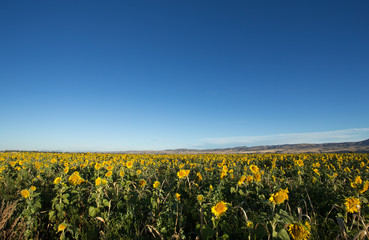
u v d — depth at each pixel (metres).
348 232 3.97
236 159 21.28
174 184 8.34
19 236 4.61
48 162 16.58
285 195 3.76
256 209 5.83
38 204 5.31
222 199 6.29
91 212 5.33
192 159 21.45
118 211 5.80
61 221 5.40
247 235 4.06
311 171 10.83
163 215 5.06
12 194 7.62
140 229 5.23
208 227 4.32
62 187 6.10
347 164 15.24
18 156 20.73
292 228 3.30
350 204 4.27
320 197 6.51
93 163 12.87
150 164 15.38
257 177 6.71
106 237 4.64
